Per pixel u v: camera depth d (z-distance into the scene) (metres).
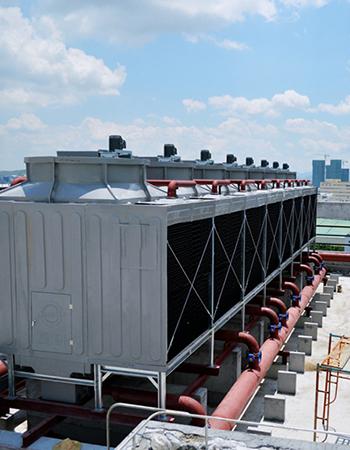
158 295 9.27
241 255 15.40
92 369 10.11
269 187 22.58
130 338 9.49
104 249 9.48
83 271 9.62
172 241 9.95
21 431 13.09
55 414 10.06
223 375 14.59
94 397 10.57
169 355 10.09
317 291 28.77
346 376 16.98
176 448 6.96
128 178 10.66
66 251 9.69
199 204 10.91
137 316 9.42
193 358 14.43
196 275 11.38
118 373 9.69
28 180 10.67
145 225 9.23
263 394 15.73
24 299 10.05
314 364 18.08
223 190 16.38
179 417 10.12
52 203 9.86
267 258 19.28
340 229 39.03
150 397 10.27
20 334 10.14
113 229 9.39
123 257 9.38
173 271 10.09
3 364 11.44
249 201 15.38
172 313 10.10
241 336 14.00
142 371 9.54
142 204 9.71
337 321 23.69
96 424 11.52
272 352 15.65
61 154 12.54
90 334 9.70
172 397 10.09
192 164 15.55
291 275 24.16
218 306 13.56
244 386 12.57
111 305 9.54
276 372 16.92
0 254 10.09
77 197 9.89
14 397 10.38
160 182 11.96
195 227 11.39
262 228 17.92
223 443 7.01
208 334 12.37
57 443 9.43
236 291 15.44
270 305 19.09
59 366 9.97
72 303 9.75
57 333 9.90
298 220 25.75
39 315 9.98
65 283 9.75
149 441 7.07
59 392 10.37
